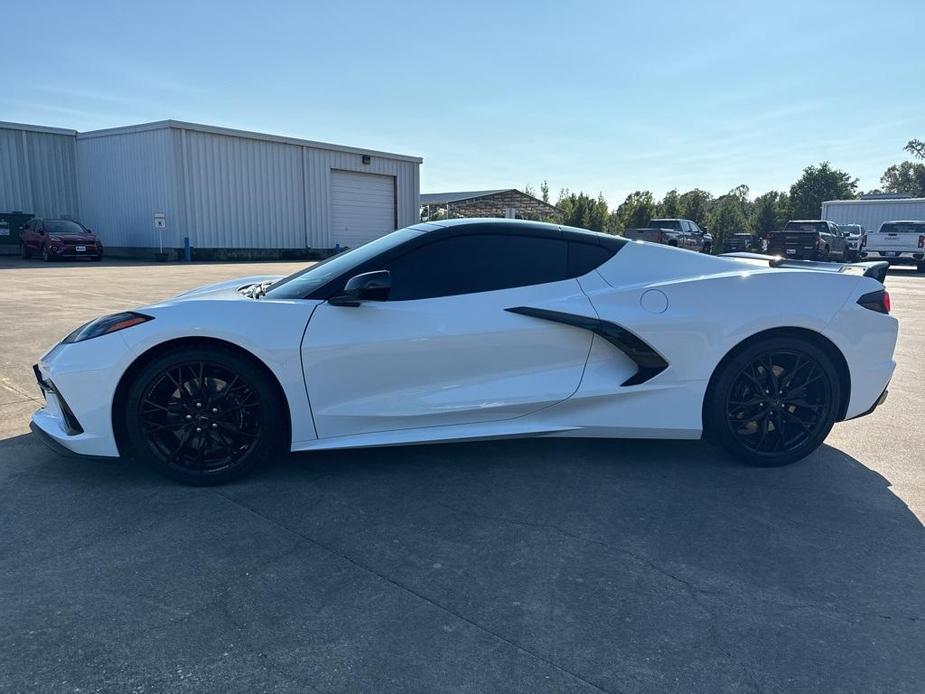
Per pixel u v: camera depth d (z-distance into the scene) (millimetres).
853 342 3547
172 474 3197
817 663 2016
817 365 3533
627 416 3486
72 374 3068
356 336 3207
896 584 2469
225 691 1838
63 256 21875
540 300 3408
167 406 3154
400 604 2279
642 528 2887
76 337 3182
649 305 3439
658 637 2127
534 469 3549
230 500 3086
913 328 8977
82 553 2574
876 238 24312
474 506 3074
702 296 3475
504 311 3363
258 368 3189
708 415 3562
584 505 3111
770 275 3562
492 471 3508
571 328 3400
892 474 3576
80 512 2930
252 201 26188
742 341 3494
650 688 1893
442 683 1894
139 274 16391
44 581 2369
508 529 2852
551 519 2957
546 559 2604
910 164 93938
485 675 1931
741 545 2748
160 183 24031
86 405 3088
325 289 3326
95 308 9172
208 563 2523
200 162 24422
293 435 3240
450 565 2545
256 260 26359
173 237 24000
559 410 3445
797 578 2498
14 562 2496
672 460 3736
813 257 24734
